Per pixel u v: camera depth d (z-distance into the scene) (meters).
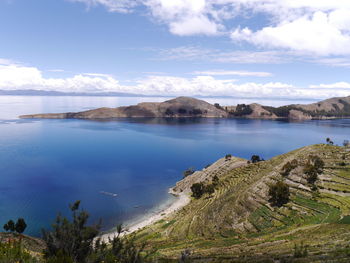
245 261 31.11
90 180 139.88
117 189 125.62
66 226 16.00
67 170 159.50
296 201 68.69
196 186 109.69
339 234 39.00
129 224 84.62
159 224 79.38
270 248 38.78
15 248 14.26
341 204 62.41
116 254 15.77
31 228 79.31
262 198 75.38
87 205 102.75
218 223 68.69
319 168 84.19
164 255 43.19
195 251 46.78
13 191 116.31
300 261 25.23
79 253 15.13
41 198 108.38
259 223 63.06
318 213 60.75
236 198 80.38
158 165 185.25
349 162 85.00
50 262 13.48
